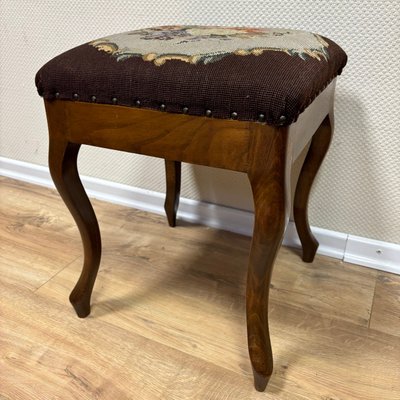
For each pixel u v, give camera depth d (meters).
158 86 0.49
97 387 0.67
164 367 0.70
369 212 0.92
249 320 0.61
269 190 0.50
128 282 0.90
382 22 0.75
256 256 0.55
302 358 0.72
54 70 0.55
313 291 0.88
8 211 1.19
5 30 1.11
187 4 0.89
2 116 1.28
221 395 0.66
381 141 0.85
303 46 0.55
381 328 0.79
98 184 1.23
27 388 0.67
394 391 0.66
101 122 0.56
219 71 0.47
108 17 0.98
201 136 0.50
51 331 0.78
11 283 0.90
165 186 1.14
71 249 1.02
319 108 0.63
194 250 1.02
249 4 0.83
